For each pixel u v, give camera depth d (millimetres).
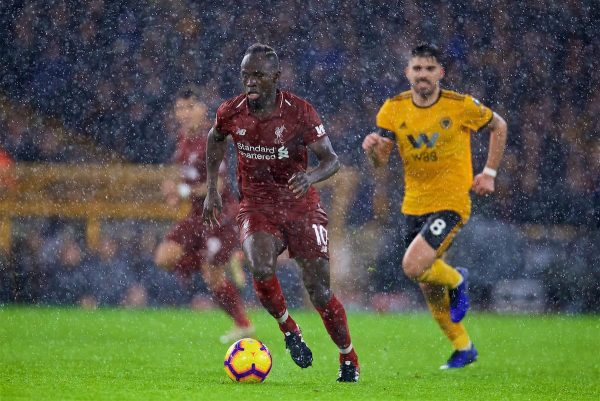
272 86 20156
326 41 56094
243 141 20625
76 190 47094
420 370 24969
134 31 56094
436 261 25812
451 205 26031
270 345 30422
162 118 55344
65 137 54312
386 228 47750
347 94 55562
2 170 46594
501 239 46969
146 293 46781
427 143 25859
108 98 55094
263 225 20531
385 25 55969
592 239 48188
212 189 21844
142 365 23984
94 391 17734
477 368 25719
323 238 20719
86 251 46969
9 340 30344
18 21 55188
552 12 54625
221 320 39688
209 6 56531
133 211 47125
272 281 20031
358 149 54250
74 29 55594
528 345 32688
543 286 46656
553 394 19516
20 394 17031
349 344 21078
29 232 46750
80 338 31500
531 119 53625
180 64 56219
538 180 51312
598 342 33875
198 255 32125
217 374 22000
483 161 51688
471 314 45750
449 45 55500
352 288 47375
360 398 17734
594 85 54031
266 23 56312
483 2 55281
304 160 20969
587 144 52594
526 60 54844
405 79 55625
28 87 54688
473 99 25859
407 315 44531
